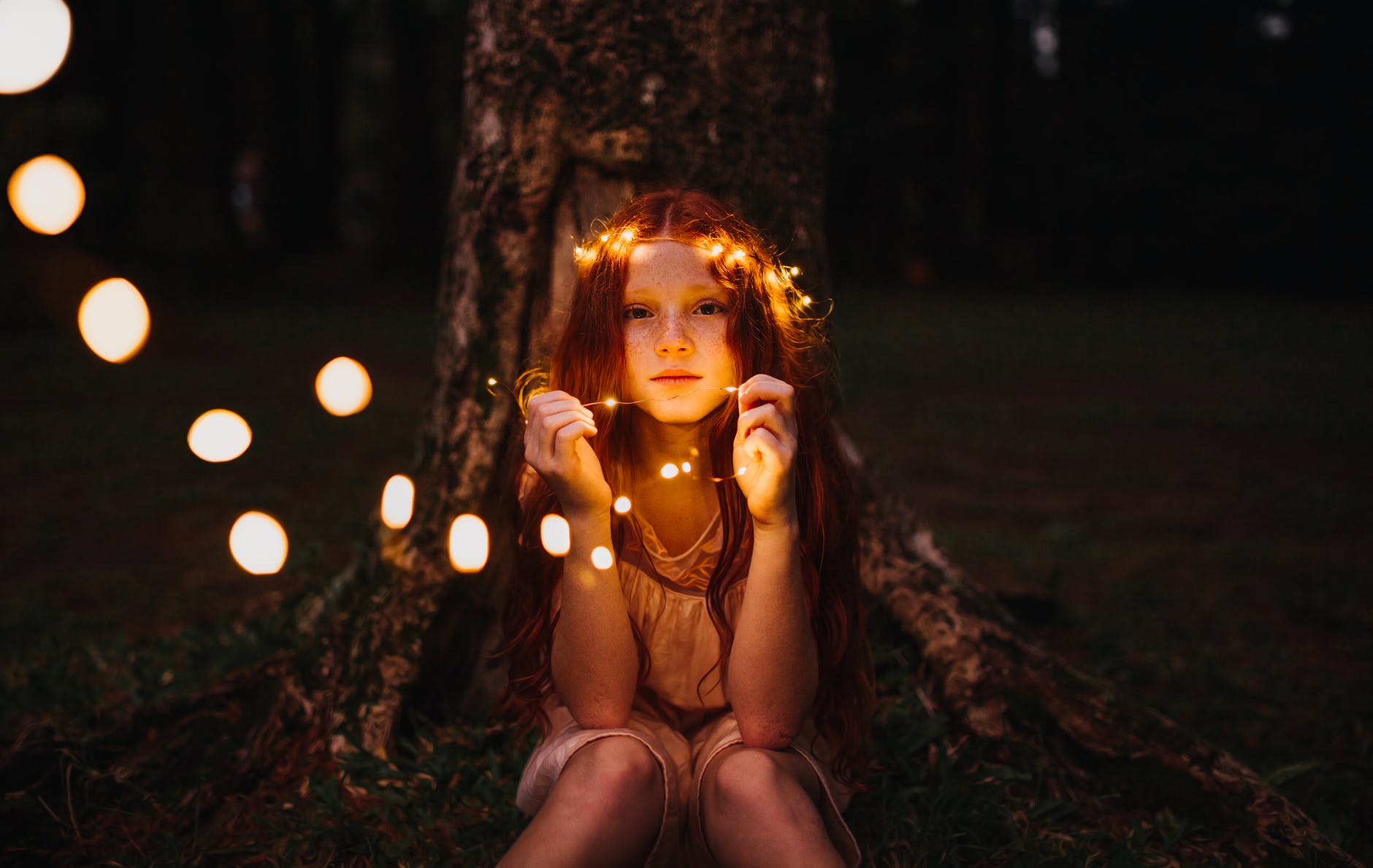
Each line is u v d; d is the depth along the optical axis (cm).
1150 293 2844
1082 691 281
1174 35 2994
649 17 290
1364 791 299
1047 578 516
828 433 225
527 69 290
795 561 194
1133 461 856
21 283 1467
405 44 2598
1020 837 247
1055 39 3212
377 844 242
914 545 326
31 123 1520
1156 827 252
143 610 454
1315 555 579
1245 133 2895
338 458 786
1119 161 3000
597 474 193
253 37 2428
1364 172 2805
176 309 1794
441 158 2755
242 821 258
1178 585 517
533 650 224
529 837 179
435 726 292
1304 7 2881
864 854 237
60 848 247
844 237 3145
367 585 307
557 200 296
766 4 305
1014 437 957
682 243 200
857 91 3108
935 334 1848
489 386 297
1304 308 2462
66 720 312
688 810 200
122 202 2031
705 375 199
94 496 652
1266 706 371
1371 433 977
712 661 213
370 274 2445
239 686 296
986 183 3127
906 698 293
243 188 3072
